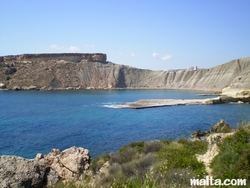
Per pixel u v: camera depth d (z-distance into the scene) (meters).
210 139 14.88
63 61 197.38
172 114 57.22
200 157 11.84
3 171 13.14
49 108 69.38
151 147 17.17
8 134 37.03
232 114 54.81
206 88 163.62
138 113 59.69
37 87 159.50
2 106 73.31
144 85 196.00
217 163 9.43
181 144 17.64
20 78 167.38
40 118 52.31
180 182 8.59
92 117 53.84
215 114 55.81
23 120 49.72
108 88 182.50
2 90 149.00
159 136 35.38
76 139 34.03
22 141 32.88
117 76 194.88
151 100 88.62
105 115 56.72
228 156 9.20
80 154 17.38
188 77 189.75
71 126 43.56
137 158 15.73
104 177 13.09
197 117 52.16
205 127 41.69
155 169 11.25
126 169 13.00
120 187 8.39
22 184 13.02
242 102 78.69
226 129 24.30
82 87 176.25
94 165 16.83
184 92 144.50
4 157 13.95
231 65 165.38
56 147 30.11
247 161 7.95
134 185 8.01
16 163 13.79
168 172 9.75
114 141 32.62
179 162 11.17
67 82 175.50
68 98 103.56
